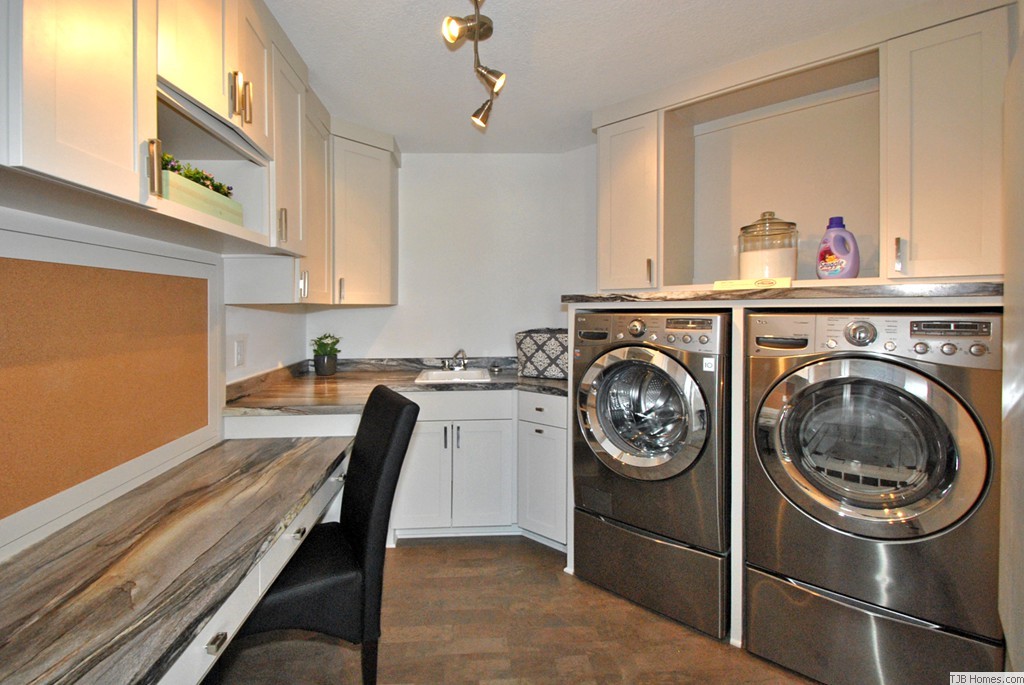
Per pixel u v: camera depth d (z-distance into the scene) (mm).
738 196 2471
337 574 1401
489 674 1678
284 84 1812
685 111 2373
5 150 706
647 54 1999
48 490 1119
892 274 1716
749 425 1758
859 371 1511
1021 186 1035
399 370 3221
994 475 1340
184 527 1158
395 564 2408
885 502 1504
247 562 1003
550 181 3184
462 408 2580
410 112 2521
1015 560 1063
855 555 1544
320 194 2324
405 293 3209
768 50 1980
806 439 1661
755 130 2410
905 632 1470
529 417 2525
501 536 2715
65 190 863
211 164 1696
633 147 2379
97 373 1276
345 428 2080
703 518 1854
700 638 1864
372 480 1458
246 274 1984
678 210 2438
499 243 3213
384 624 1941
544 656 1763
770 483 1704
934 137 1644
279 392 2391
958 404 1376
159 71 1057
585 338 2191
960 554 1388
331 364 3010
